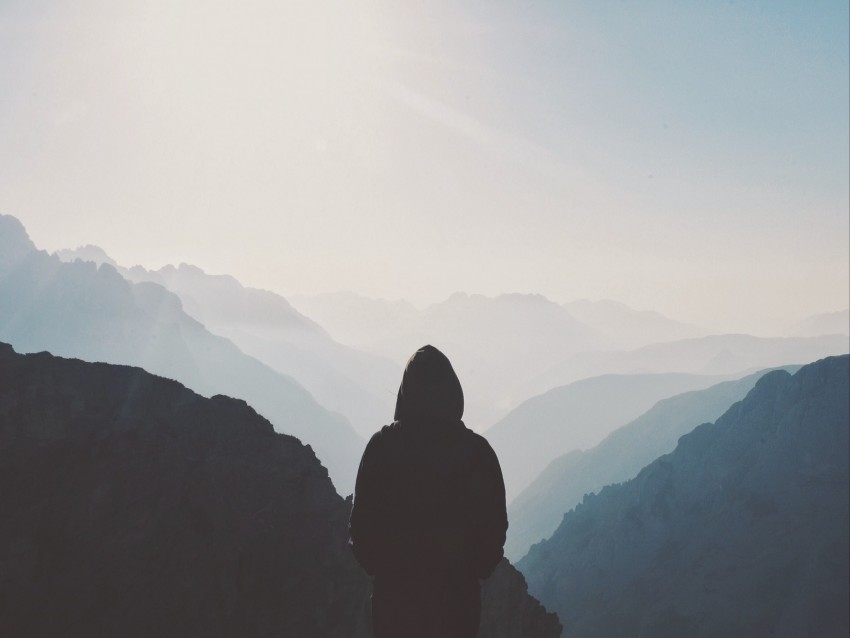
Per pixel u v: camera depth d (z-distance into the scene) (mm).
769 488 179375
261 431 18516
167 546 12672
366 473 3439
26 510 11438
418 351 3607
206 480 14758
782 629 138000
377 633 3350
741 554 161375
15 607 10219
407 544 3295
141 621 11180
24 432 12922
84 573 11203
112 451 13383
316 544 15852
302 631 13641
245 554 14102
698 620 149000
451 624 3279
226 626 12539
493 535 3426
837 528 156125
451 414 3514
